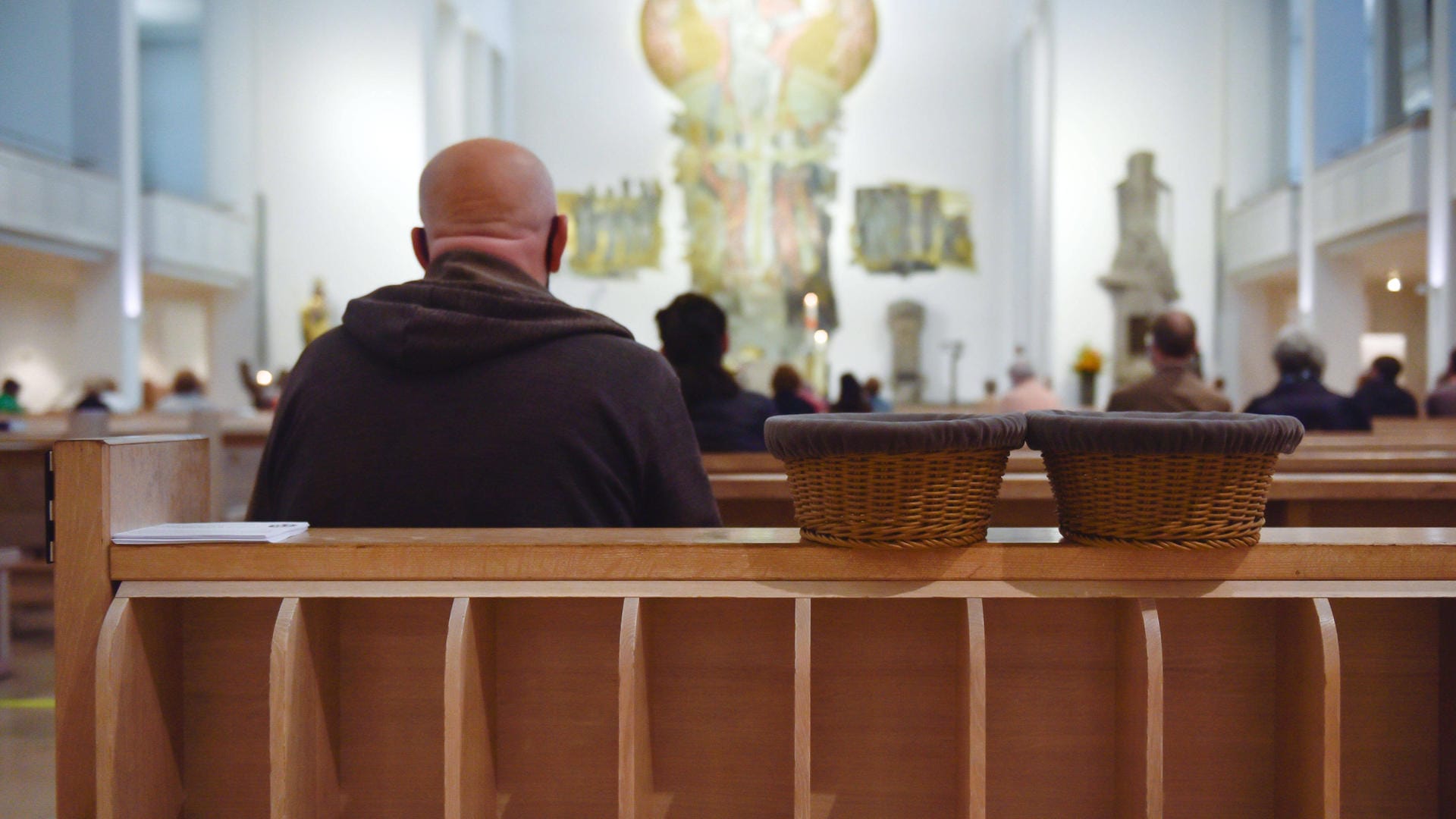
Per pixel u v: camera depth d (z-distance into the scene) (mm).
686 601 1430
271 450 1660
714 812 1438
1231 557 1260
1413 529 1359
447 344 1535
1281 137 15672
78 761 1289
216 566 1288
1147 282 15523
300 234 16688
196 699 1431
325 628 1379
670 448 1631
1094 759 1421
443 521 1527
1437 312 10570
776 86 18141
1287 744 1366
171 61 17016
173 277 14969
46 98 13523
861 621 1424
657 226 18297
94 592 1290
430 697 1437
